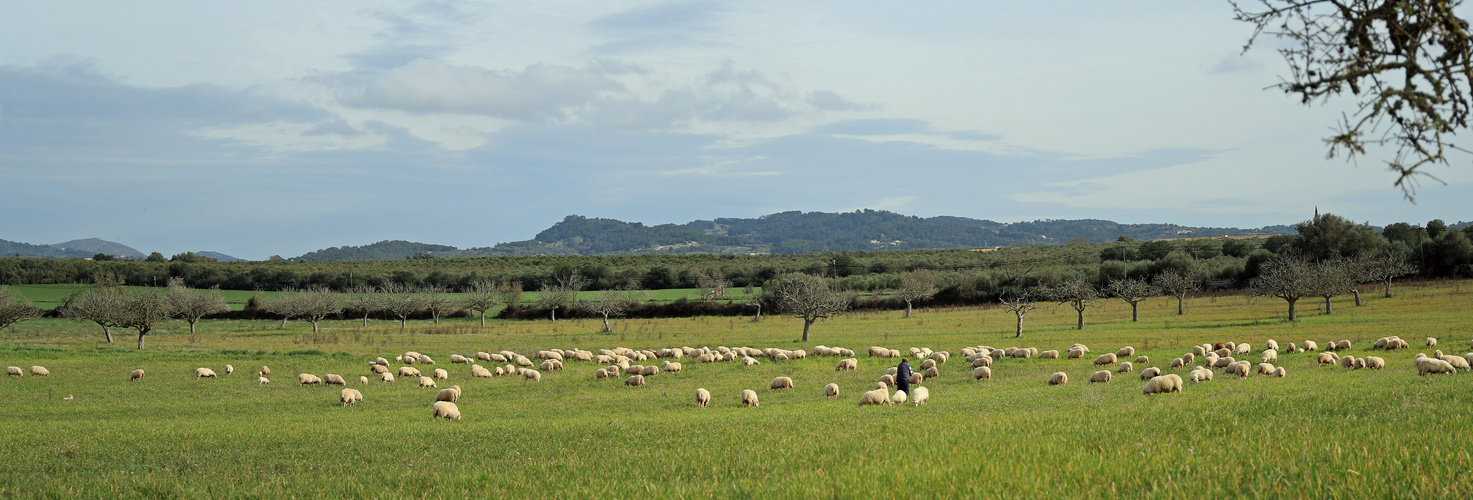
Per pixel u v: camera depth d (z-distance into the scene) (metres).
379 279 134.00
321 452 16.91
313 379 36.84
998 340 56.38
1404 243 108.12
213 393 34.06
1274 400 16.39
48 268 126.06
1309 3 6.07
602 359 46.38
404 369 40.66
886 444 13.38
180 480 13.93
